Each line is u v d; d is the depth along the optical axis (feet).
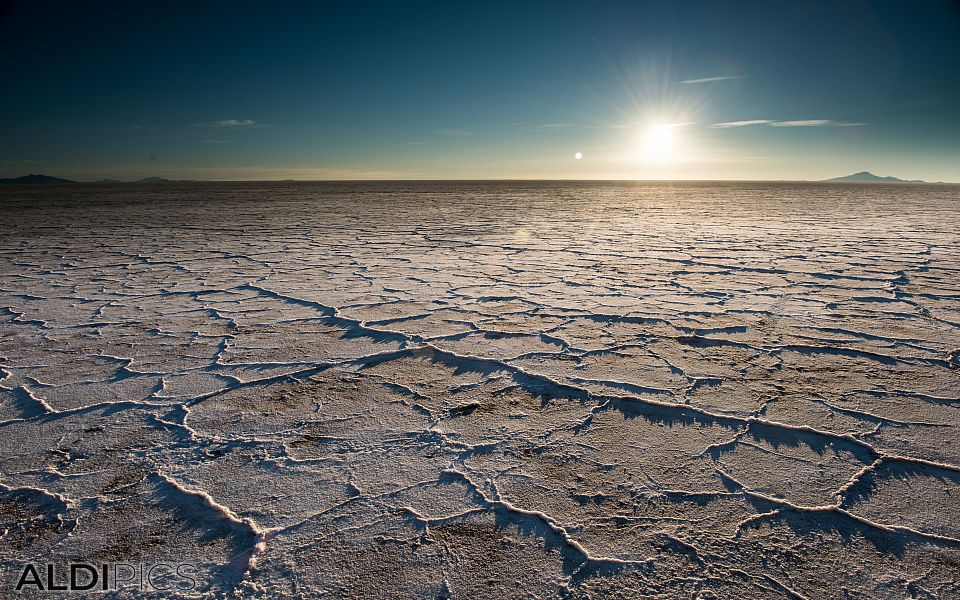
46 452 5.12
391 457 5.04
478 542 3.87
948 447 5.17
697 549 3.79
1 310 10.80
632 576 3.55
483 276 14.53
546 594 3.42
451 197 74.43
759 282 13.58
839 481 4.60
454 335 8.95
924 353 7.94
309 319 10.04
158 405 6.19
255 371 7.30
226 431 5.55
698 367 7.38
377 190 111.96
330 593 3.41
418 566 3.64
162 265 16.57
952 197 75.87
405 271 15.38
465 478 4.68
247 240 23.38
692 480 4.63
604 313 10.39
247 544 3.86
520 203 57.82
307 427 5.64
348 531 3.99
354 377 7.07
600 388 6.64
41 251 19.79
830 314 10.31
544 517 4.15
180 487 4.54
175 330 9.30
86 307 11.05
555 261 17.22
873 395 6.40
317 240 23.36
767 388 6.63
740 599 3.35
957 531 3.95
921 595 3.39
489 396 6.43
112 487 4.54
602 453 5.09
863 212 42.24
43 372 7.25
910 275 14.55
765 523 4.06
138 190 113.91
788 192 100.63
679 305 11.06
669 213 41.47
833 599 3.36
